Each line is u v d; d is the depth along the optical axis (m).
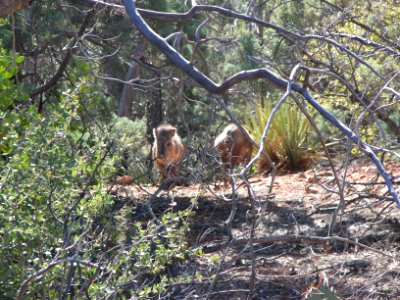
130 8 7.12
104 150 8.02
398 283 10.14
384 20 15.21
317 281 10.01
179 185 16.23
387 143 13.01
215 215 13.63
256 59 11.88
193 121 23.89
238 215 13.69
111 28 12.77
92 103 8.20
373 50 13.20
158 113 21.28
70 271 7.02
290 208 14.20
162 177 17.27
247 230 11.21
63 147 7.45
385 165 17.80
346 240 8.56
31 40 13.59
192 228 12.89
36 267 6.96
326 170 18.61
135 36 13.52
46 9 12.85
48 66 13.59
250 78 7.06
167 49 7.05
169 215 7.75
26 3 7.95
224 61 14.52
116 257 7.12
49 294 7.13
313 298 8.48
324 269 9.85
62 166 7.20
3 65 8.27
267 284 10.12
